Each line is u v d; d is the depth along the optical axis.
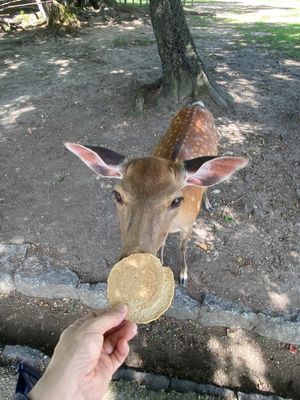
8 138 1.34
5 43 2.45
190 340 0.78
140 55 2.10
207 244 0.91
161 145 0.85
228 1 4.07
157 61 1.99
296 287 0.82
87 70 1.90
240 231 0.94
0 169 1.19
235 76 1.77
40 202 1.05
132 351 0.77
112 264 0.88
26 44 2.41
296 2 3.98
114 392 0.67
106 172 0.61
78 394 0.33
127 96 1.57
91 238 0.94
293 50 2.13
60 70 1.92
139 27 2.79
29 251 0.91
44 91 1.68
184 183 0.60
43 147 1.28
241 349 0.76
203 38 2.44
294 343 0.76
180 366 0.75
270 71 1.83
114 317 0.36
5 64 2.05
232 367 0.74
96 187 1.10
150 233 0.51
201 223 0.96
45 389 0.32
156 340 0.78
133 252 0.48
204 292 0.81
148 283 0.44
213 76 1.77
